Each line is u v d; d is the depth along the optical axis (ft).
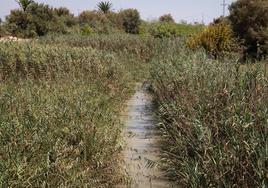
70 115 26.00
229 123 20.72
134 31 162.09
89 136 23.62
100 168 22.02
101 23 153.69
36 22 126.62
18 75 44.47
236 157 18.15
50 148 20.34
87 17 155.22
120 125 30.91
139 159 24.99
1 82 41.81
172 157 24.44
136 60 79.36
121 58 74.18
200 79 30.71
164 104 30.81
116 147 24.58
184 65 37.24
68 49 52.60
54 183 18.70
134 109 41.24
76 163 20.53
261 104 21.49
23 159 18.30
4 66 45.03
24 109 25.88
